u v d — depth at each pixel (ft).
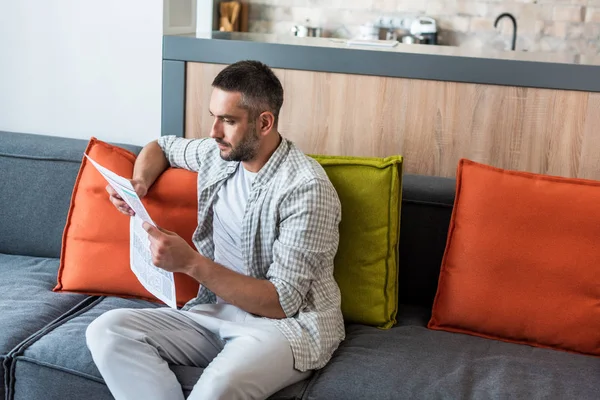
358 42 8.16
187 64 7.84
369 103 7.48
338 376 5.56
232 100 5.84
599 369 5.80
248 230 6.08
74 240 6.88
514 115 7.16
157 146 6.93
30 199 7.63
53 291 6.87
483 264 6.28
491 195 6.34
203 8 11.97
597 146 7.04
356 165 6.60
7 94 8.62
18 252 7.74
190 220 6.70
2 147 7.70
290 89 7.65
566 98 7.00
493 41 13.50
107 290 6.83
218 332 5.92
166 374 5.53
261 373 5.33
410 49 7.76
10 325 6.10
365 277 6.50
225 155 6.01
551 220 6.20
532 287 6.19
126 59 8.15
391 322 6.56
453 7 13.48
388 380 5.49
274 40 8.01
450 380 5.50
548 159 7.18
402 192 6.96
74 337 5.93
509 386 5.45
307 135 7.73
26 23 8.36
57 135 8.58
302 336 5.68
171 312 6.06
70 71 8.36
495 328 6.28
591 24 13.15
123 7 8.02
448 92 7.27
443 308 6.44
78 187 6.95
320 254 5.90
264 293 5.77
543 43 13.39
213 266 5.73
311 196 5.85
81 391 5.71
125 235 6.79
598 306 6.08
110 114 8.36
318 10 13.87
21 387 5.84
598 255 6.09
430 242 6.93
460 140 7.35
